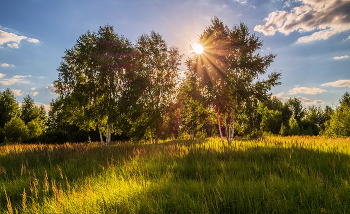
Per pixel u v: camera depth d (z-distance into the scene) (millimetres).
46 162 8195
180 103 18453
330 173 4859
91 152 10078
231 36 15070
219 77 14664
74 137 29844
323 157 6457
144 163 6570
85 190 4008
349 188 3637
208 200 3244
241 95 13992
